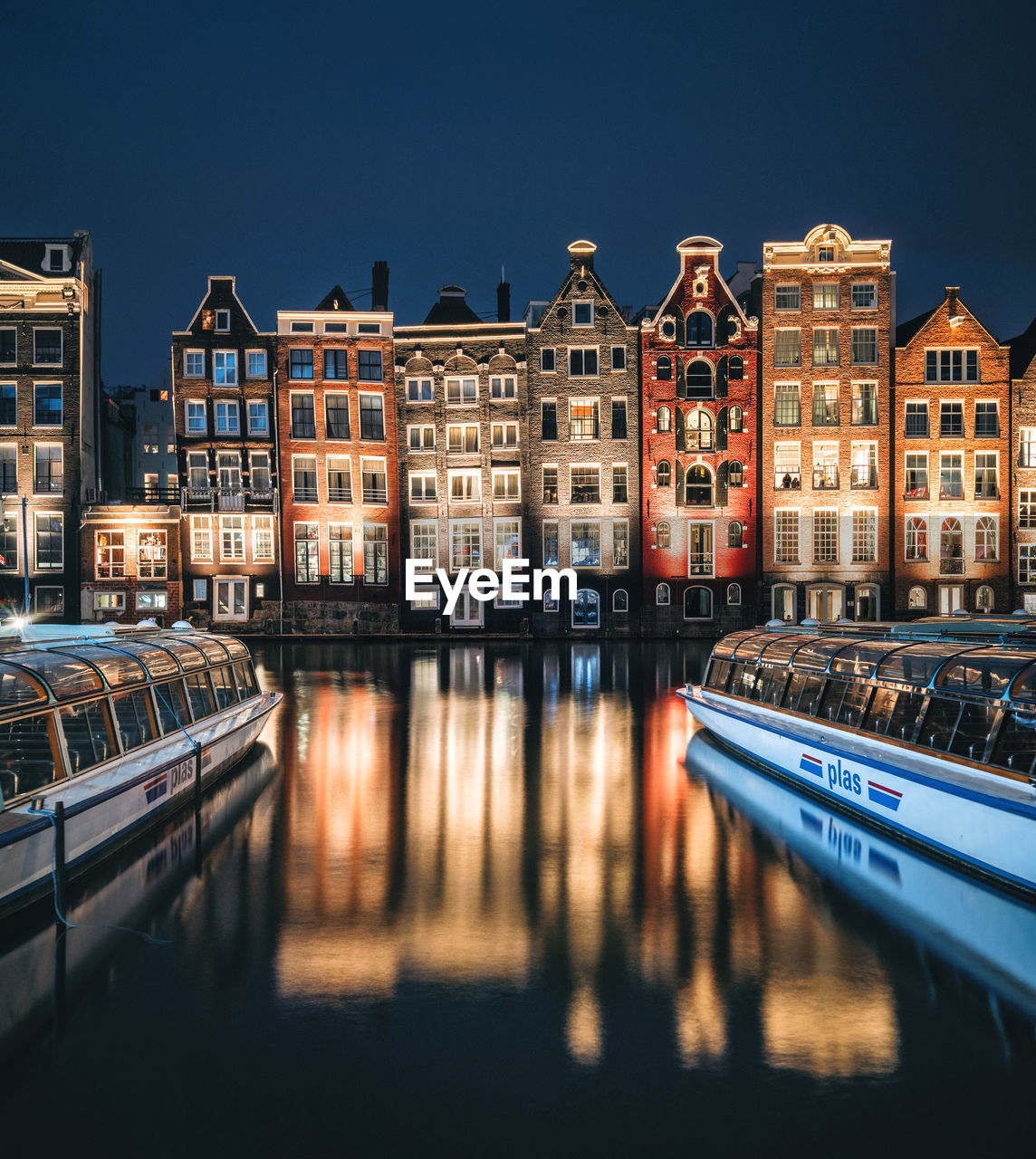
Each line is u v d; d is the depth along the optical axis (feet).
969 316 143.02
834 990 21.97
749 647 53.31
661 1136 16.38
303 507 145.79
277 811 38.68
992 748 30.89
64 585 140.67
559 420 147.43
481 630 148.77
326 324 146.41
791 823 36.45
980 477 144.15
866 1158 15.87
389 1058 18.86
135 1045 19.45
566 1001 21.36
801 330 144.15
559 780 44.65
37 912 26.94
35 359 139.95
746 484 145.79
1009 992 21.83
